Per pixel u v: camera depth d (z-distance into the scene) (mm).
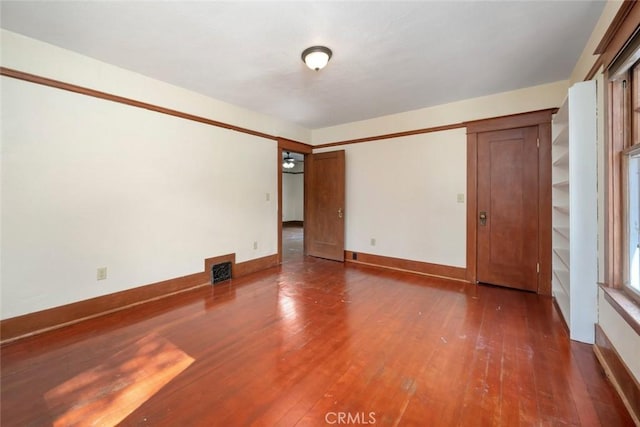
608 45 1791
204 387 1653
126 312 2707
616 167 1846
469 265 3682
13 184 2172
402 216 4254
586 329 2119
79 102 2490
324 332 2328
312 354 2002
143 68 2762
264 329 2379
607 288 1848
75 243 2486
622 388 1560
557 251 2918
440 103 3791
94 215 2596
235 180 3895
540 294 3232
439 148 3885
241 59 2586
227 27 2100
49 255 2348
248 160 4074
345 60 2604
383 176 4430
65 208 2424
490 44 2342
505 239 3463
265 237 4383
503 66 2727
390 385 1675
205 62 2646
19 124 2189
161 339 2207
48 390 1621
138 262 2914
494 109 3463
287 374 1777
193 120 3371
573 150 2125
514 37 2238
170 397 1571
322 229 5133
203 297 3129
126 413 1452
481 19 2014
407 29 2127
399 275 4020
